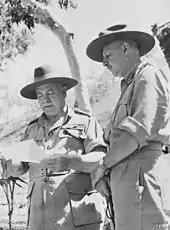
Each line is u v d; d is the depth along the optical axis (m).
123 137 3.23
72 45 7.67
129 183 3.25
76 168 4.09
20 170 4.51
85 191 4.36
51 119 4.51
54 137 4.42
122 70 3.57
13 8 7.90
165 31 7.20
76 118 4.52
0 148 4.13
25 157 4.08
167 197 3.26
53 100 4.42
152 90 3.26
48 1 8.24
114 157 3.29
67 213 4.25
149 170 3.24
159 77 3.34
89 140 4.34
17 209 8.56
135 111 3.26
